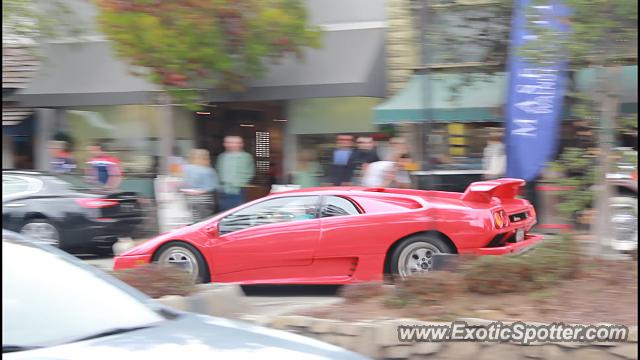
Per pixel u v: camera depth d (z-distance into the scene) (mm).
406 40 22031
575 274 10766
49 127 26344
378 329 9242
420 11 17891
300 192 14672
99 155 24234
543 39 12438
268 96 23125
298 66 23109
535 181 17000
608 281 10414
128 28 20594
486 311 9539
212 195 20578
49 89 25109
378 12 23141
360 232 13953
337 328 9414
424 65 16406
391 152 20422
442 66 20078
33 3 23234
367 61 22656
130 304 6547
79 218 18906
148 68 21938
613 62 12250
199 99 22328
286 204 14617
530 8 12648
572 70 13469
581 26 11820
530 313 9391
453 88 20234
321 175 23984
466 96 20547
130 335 5812
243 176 20859
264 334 6070
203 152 20609
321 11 23500
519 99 17062
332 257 14047
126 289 6816
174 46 20625
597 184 12266
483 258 10570
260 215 14641
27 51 25188
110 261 19078
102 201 19172
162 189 20672
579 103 13852
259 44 21609
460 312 9562
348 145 20969
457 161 21156
